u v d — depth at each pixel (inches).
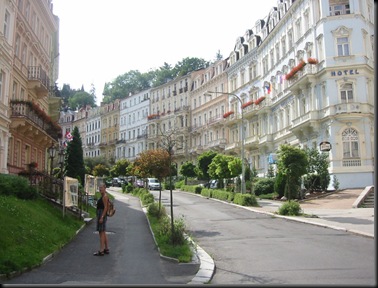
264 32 1892.2
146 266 379.2
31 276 338.6
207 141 2519.7
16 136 920.3
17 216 493.0
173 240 468.8
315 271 336.2
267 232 597.9
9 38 842.2
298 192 1133.7
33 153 1085.1
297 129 1407.5
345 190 1141.1
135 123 3403.1
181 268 368.8
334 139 1222.9
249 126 1985.7
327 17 1290.6
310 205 989.2
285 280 312.7
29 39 1013.8
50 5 1315.2
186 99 2844.5
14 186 629.9
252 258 412.2
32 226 484.7
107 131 3816.4
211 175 1423.5
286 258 401.1
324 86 1288.1
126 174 2372.0
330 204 961.5
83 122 4276.6
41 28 1163.9
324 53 1286.9
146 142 3166.8
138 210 1000.9
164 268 369.7
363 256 390.6
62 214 658.8
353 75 1249.4
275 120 1711.4
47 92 1102.4
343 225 605.9
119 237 573.3
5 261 349.4
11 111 863.7
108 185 2546.8
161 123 3073.3
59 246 466.9
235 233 602.9
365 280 297.7
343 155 1217.4
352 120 1220.5
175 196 1550.2
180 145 2664.9
